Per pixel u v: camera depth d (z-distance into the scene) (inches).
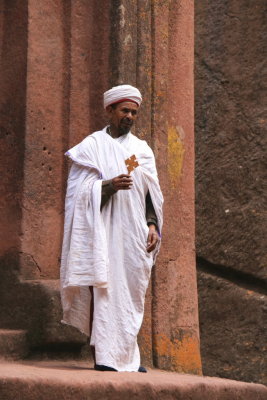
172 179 682.8
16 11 652.1
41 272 633.6
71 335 605.6
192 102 706.8
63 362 603.2
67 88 655.8
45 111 645.9
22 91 640.4
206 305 875.4
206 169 895.1
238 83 893.2
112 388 468.8
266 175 866.8
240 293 862.5
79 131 655.8
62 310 605.6
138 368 544.7
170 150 683.4
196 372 676.7
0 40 657.0
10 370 485.4
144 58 669.9
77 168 558.9
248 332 849.5
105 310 529.0
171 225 677.3
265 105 877.2
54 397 447.2
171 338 664.4
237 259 868.6
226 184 883.4
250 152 876.6
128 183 537.3
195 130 906.1
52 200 642.8
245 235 868.6
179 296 677.3
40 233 635.5
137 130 659.4
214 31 912.3
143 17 673.0
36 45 646.5
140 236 548.7
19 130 637.9
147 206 565.3
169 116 687.1
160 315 658.2
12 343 595.5
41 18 650.8
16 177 635.5
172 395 496.1
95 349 526.9
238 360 846.5
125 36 659.4
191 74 708.7
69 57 658.2
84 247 537.0
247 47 894.4
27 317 611.8
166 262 668.7
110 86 656.4
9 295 624.1
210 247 882.1
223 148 890.7
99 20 666.8
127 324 536.4
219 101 900.0
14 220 632.4
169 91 689.6
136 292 544.4
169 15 696.4
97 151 556.7
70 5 661.9
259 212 863.7
